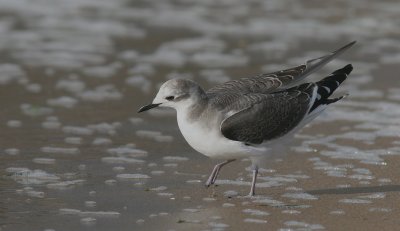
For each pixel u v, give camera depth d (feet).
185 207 34.37
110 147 43.09
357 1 84.94
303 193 36.52
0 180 37.22
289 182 38.17
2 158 40.50
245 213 33.73
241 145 35.53
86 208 33.86
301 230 31.68
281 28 74.08
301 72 38.68
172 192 36.37
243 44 68.59
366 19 77.61
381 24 75.82
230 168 40.34
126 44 67.72
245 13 79.77
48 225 31.63
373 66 62.28
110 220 32.42
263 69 60.64
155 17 77.36
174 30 72.79
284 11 81.00
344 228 31.96
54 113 49.01
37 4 80.23
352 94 54.70
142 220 32.53
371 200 35.60
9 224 31.60
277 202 35.27
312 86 37.63
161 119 48.93
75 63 61.41
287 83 38.22
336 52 39.42
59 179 37.70
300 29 73.77
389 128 47.19
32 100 51.57
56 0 82.12
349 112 50.62
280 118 36.19
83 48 65.92
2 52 63.41
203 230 31.50
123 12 78.95
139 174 38.86
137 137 45.06
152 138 45.01
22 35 68.85
